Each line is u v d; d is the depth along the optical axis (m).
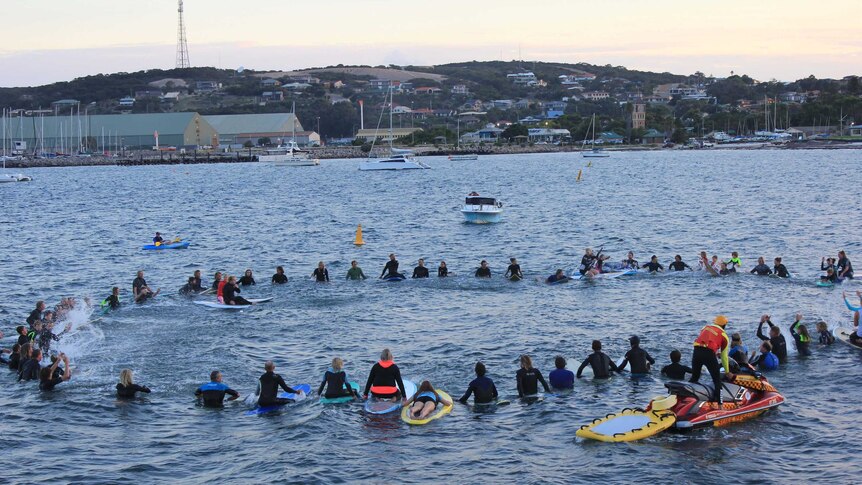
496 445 20.11
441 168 175.88
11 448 20.22
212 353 28.06
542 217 72.94
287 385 24.30
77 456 19.77
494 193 102.38
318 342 29.58
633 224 65.94
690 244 54.34
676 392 21.34
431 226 67.81
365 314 33.78
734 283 38.69
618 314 33.12
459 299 36.47
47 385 24.38
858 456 19.02
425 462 19.25
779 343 26.00
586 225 66.12
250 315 33.69
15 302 38.53
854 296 35.69
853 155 186.50
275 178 148.38
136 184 135.25
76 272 47.00
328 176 153.25
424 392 22.39
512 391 23.86
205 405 23.09
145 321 32.62
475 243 57.00
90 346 28.92
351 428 21.22
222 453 19.91
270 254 53.34
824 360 26.09
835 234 56.84
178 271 47.09
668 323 31.47
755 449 19.53
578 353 27.61
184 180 144.75
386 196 102.44
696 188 101.88
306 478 18.47
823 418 21.30
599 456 19.34
